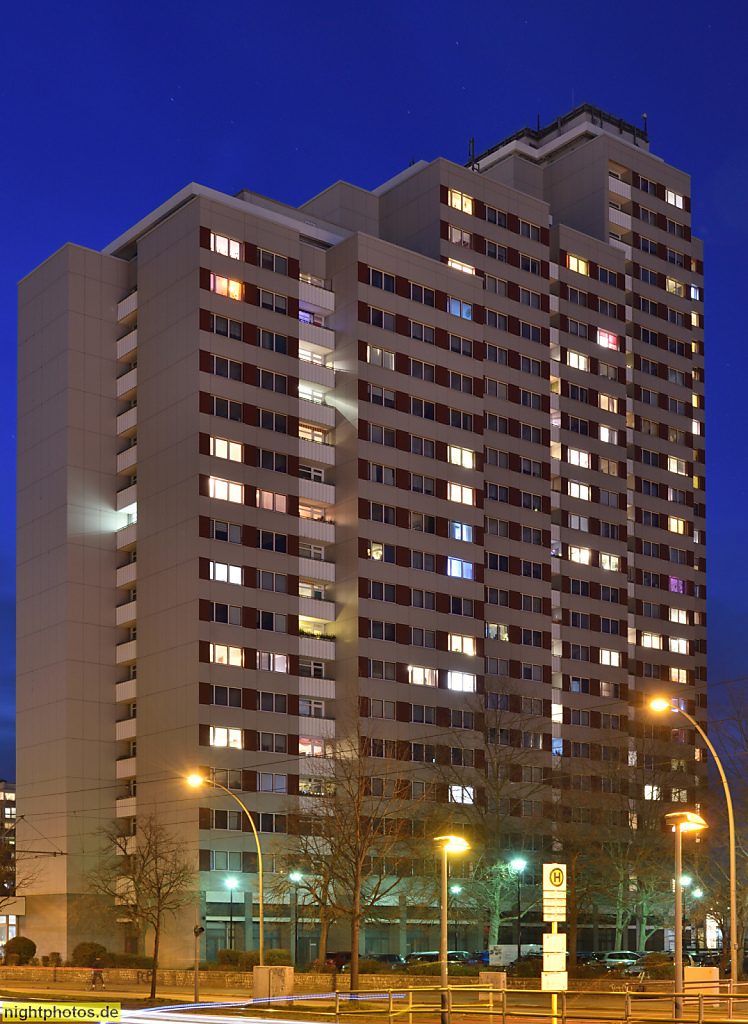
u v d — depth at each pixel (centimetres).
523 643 10306
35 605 9681
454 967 6762
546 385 10938
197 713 8575
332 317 9831
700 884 8325
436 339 10112
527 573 10481
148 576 9212
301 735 9038
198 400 8962
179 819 8550
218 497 8944
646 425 12294
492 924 7819
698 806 9100
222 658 8762
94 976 7188
